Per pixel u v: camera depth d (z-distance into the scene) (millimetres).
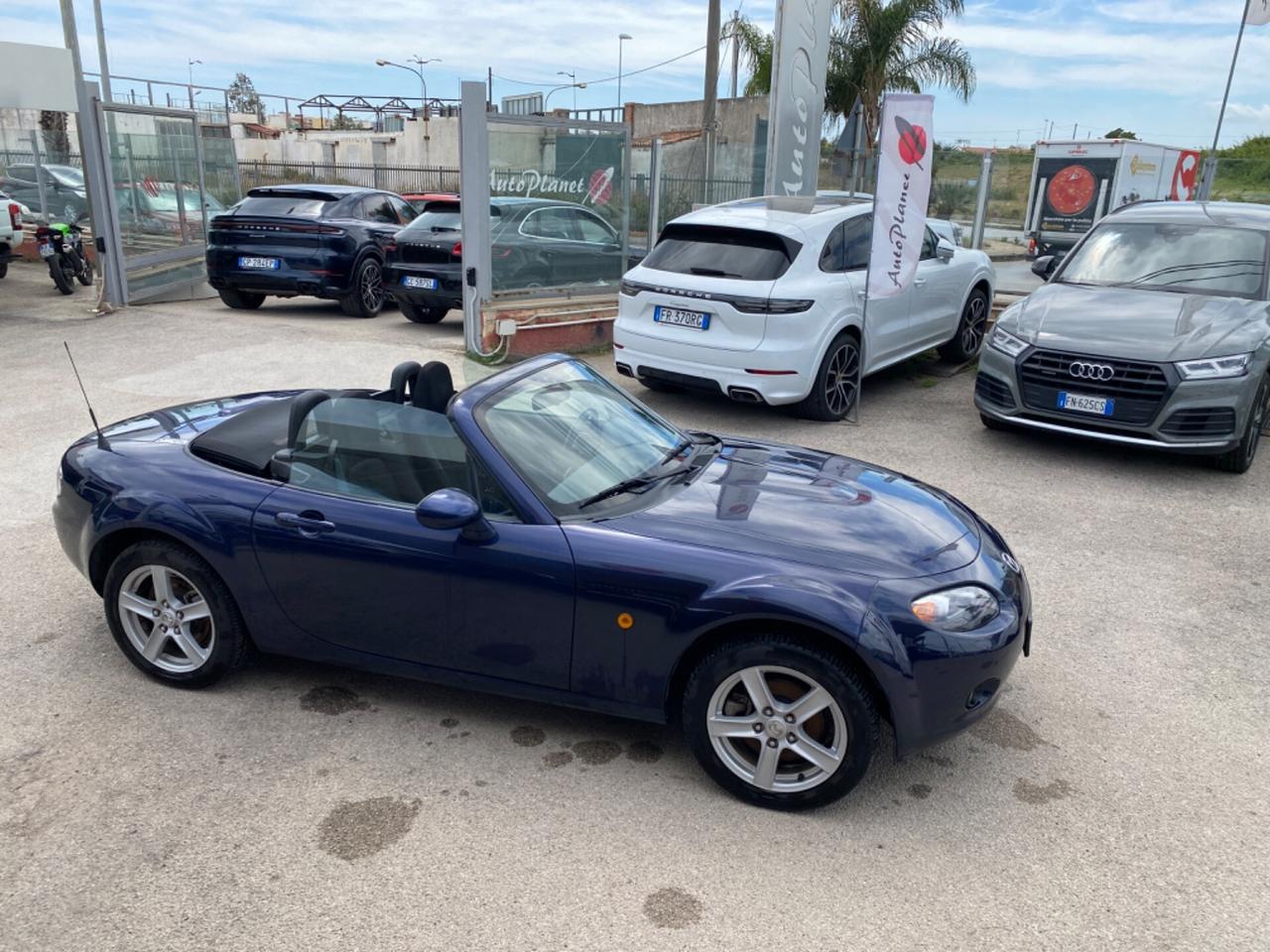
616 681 3283
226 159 15305
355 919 2660
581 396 4051
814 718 3137
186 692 3850
